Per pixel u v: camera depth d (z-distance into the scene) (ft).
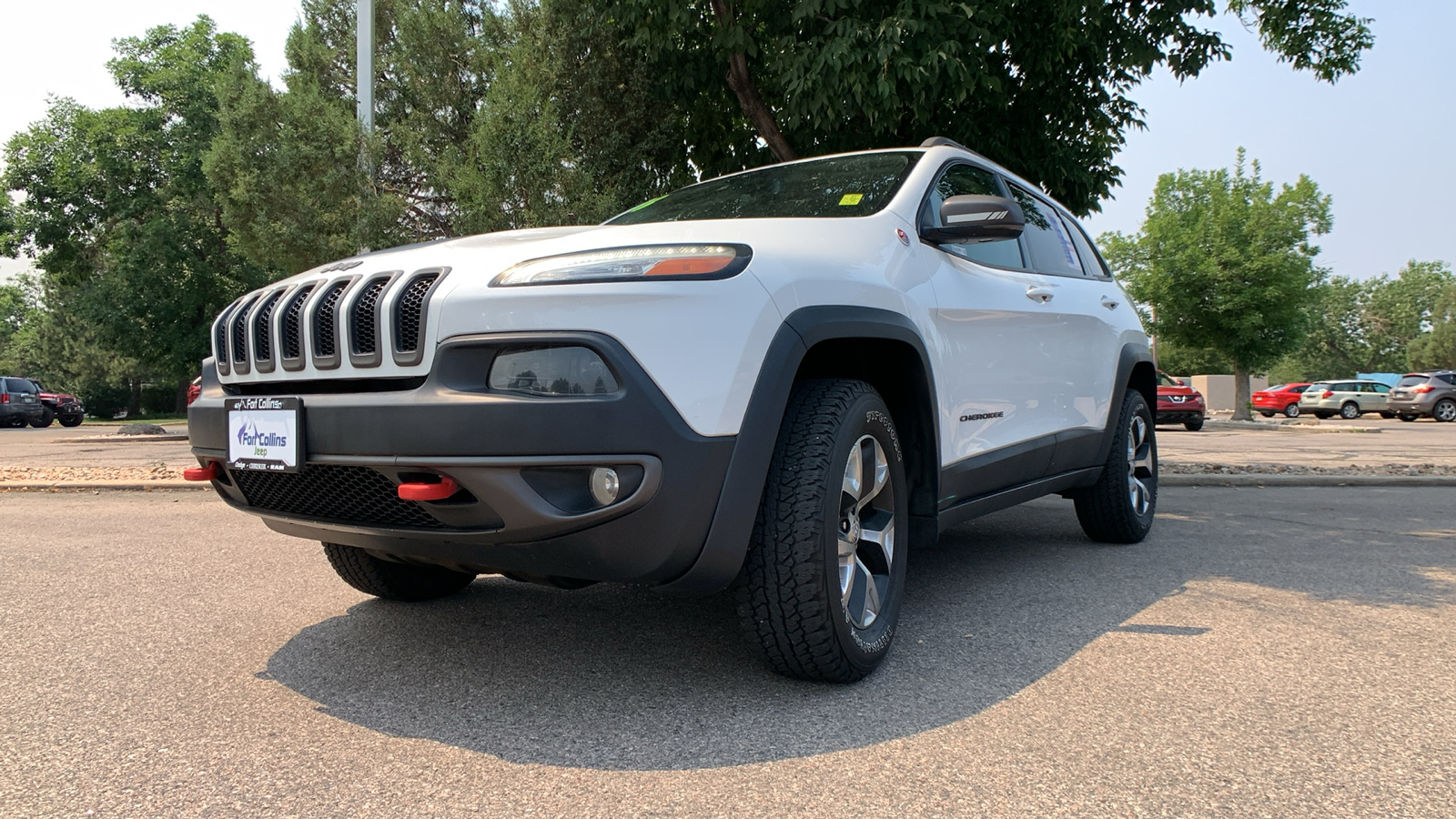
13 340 186.19
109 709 7.11
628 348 6.37
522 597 10.89
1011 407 10.69
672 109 27.25
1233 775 5.79
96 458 36.35
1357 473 24.59
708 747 6.32
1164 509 18.62
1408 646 8.68
